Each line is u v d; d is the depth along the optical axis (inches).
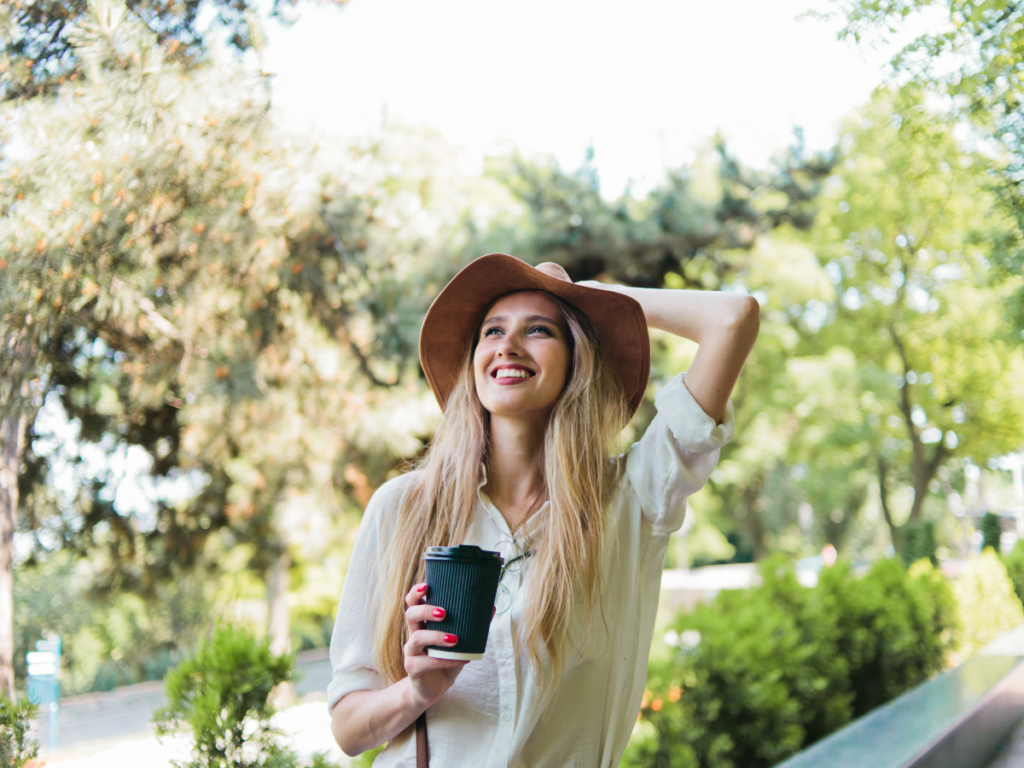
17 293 132.5
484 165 362.9
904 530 643.5
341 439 256.7
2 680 135.7
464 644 46.4
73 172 136.3
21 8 134.0
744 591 192.1
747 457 701.9
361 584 59.0
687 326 59.9
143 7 151.1
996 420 301.6
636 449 62.1
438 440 63.5
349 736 54.1
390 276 233.6
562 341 62.2
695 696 153.6
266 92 160.6
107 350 172.7
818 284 545.6
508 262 61.7
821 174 414.0
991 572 343.6
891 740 133.0
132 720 192.7
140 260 150.3
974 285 181.6
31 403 152.9
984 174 126.0
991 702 171.0
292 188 177.6
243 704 106.8
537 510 59.3
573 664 54.8
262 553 323.0
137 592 262.8
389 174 230.7
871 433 668.1
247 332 194.5
